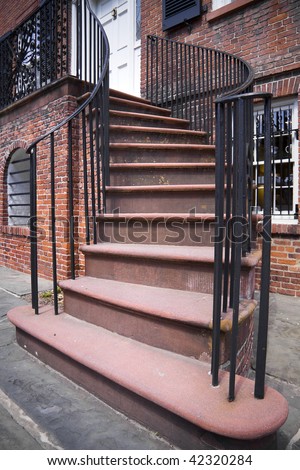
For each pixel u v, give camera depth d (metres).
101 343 1.94
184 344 1.76
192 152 3.69
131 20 6.54
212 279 2.03
